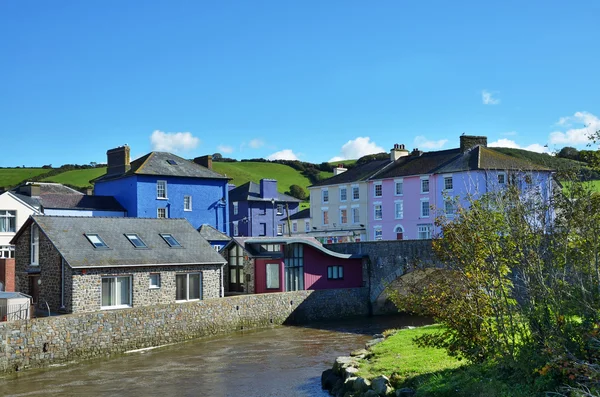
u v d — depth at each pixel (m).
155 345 28.81
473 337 14.96
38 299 32.06
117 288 31.30
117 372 23.14
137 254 32.34
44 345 24.16
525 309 13.75
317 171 119.00
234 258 42.62
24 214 44.69
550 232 13.94
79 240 31.39
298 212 76.56
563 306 13.01
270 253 41.47
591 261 13.30
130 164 58.16
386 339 23.75
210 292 35.12
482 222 14.57
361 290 42.66
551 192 18.41
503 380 13.93
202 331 31.44
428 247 41.41
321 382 20.38
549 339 12.74
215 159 132.75
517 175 21.98
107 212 52.97
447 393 14.30
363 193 65.19
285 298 37.44
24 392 20.09
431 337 16.39
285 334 32.69
